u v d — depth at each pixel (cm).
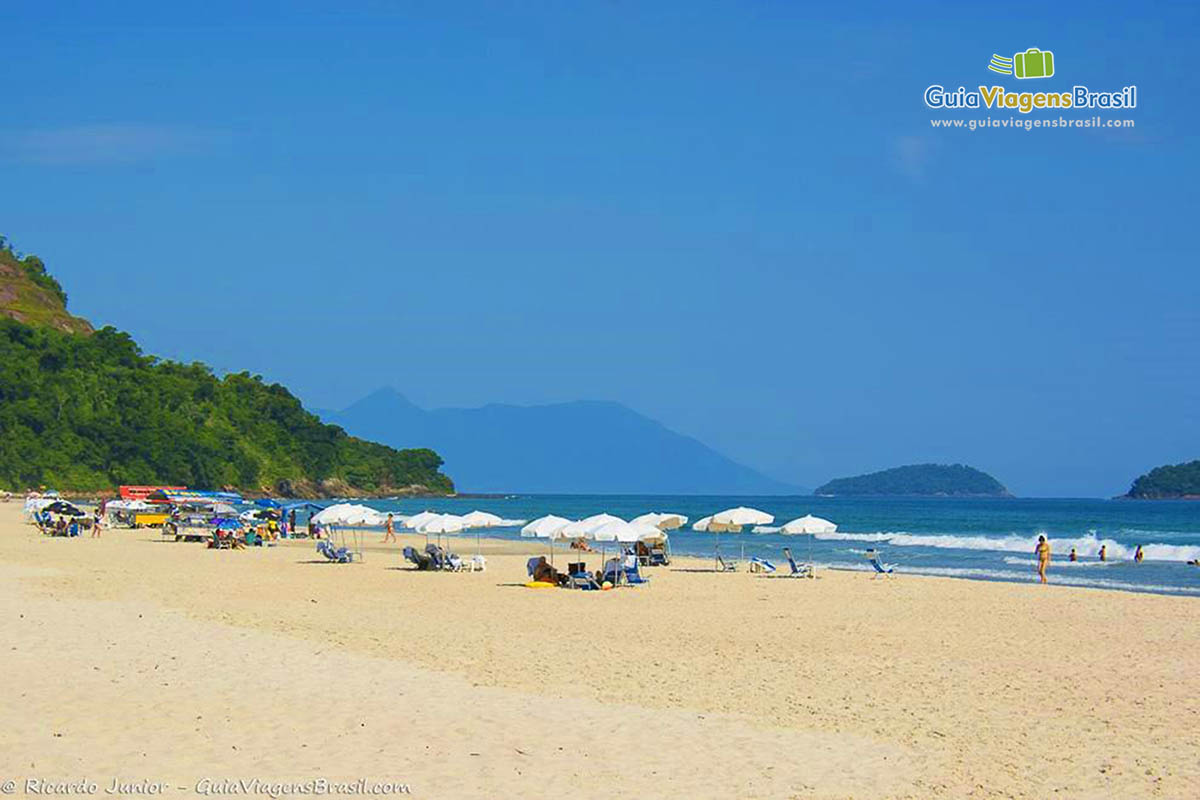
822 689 1786
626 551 4669
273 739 1405
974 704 1675
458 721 1516
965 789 1237
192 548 5478
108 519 7575
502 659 2036
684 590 3506
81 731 1416
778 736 1463
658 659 2070
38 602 2672
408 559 4438
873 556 4131
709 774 1288
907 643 2311
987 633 2470
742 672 1938
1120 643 2320
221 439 19512
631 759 1346
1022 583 3938
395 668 1903
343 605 2912
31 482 16225
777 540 7475
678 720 1548
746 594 3375
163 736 1405
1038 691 1781
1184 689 1808
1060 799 1205
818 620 2705
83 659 1889
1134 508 17800
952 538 7125
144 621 2384
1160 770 1312
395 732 1452
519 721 1526
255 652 2017
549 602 3102
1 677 1719
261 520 7619
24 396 17450
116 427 17675
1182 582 4234
